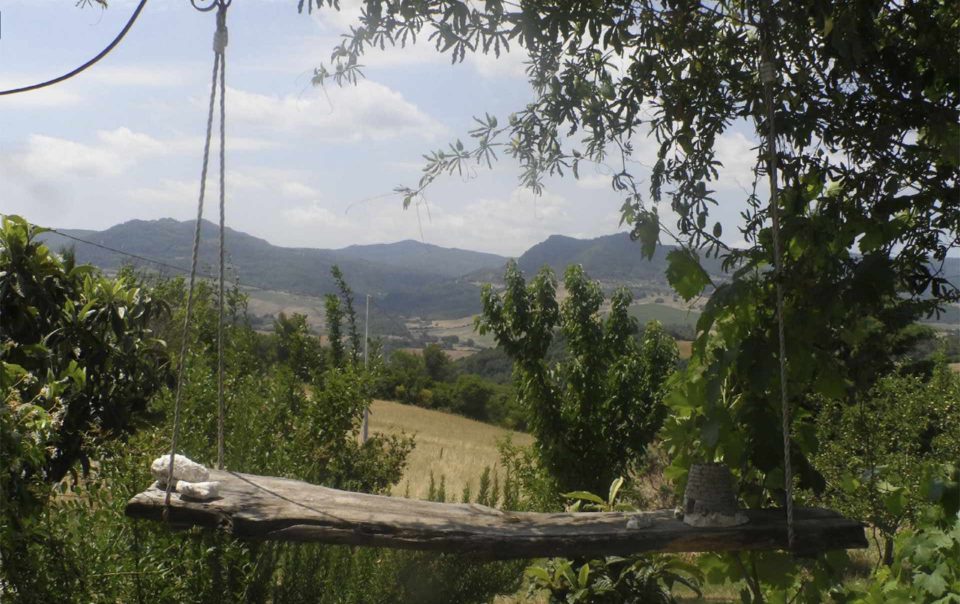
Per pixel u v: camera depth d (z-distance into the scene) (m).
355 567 6.54
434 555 6.66
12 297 5.63
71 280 6.23
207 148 3.57
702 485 3.32
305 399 8.91
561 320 9.84
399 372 51.41
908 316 3.53
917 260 3.78
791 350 3.50
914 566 3.31
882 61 3.54
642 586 4.79
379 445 9.24
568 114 3.80
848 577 9.55
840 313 3.38
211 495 3.32
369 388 9.12
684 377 3.95
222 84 3.63
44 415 4.55
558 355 10.05
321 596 6.23
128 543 4.79
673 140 3.80
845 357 3.63
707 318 3.55
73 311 5.93
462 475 17.72
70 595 4.35
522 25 3.60
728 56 3.81
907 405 8.58
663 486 9.52
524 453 10.19
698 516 3.28
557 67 3.82
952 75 3.56
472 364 55.28
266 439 7.15
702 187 3.72
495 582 7.12
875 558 10.59
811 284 3.46
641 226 3.76
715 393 3.57
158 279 9.82
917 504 5.46
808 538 3.24
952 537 3.27
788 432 3.34
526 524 3.34
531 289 9.76
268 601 6.10
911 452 8.78
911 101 3.56
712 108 3.78
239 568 5.23
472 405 51.16
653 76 3.75
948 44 3.60
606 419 9.57
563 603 4.91
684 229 3.75
